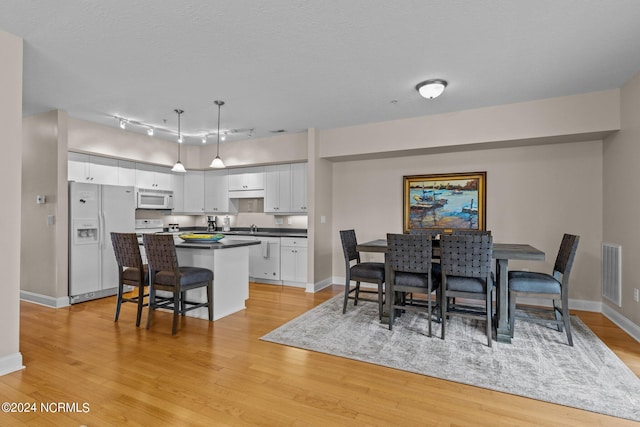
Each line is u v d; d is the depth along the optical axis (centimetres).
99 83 331
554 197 419
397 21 228
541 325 348
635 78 312
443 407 201
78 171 466
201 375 239
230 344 296
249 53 272
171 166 594
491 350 283
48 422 184
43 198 420
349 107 405
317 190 509
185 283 330
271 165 584
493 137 399
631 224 322
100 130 480
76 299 430
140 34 244
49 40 251
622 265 340
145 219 588
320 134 511
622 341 304
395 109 412
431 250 314
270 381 231
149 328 335
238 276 404
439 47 263
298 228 603
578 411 197
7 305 242
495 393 217
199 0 204
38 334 318
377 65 294
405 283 329
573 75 313
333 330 330
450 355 273
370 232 529
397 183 510
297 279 536
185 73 310
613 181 362
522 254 297
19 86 247
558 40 252
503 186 443
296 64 292
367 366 255
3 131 240
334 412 196
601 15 220
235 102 387
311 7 212
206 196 641
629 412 195
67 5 209
